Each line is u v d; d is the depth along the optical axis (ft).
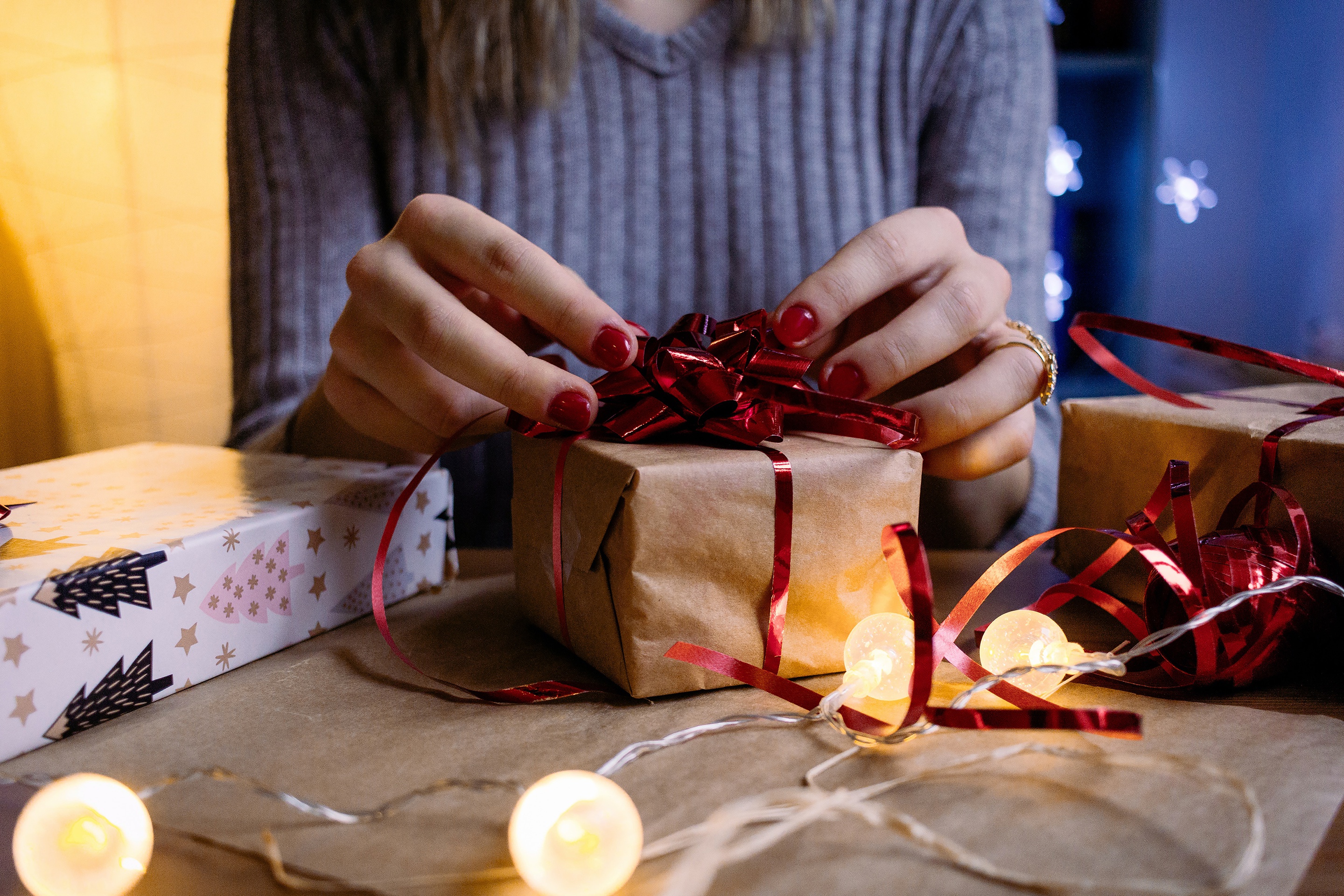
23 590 1.06
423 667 1.23
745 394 1.25
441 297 1.29
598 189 2.43
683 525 1.13
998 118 2.45
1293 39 4.62
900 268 1.40
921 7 2.44
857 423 1.25
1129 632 1.30
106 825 0.92
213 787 1.00
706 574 1.14
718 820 0.89
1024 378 1.43
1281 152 4.73
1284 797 0.96
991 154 2.45
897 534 1.06
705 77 2.42
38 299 3.55
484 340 1.26
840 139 2.47
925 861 0.90
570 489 1.21
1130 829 0.93
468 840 0.94
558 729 1.09
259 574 1.25
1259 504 1.24
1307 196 4.67
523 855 0.88
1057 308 3.87
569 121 2.39
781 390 1.25
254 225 2.26
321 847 0.93
